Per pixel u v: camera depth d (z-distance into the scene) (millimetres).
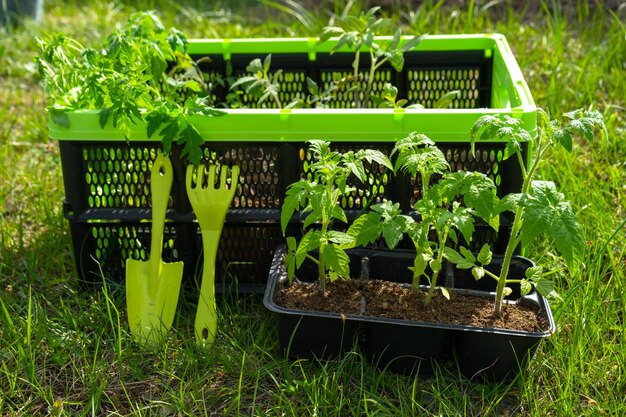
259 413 1188
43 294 1437
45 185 1702
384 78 1678
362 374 1218
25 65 2232
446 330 1222
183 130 1302
